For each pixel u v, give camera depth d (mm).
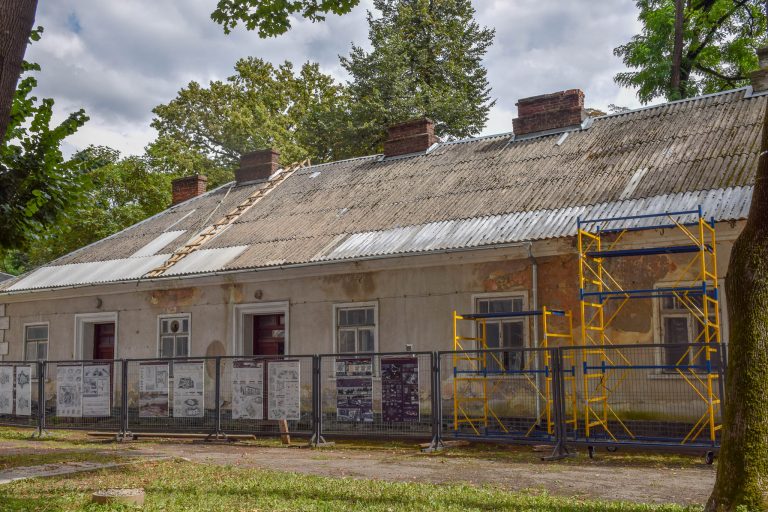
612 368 12898
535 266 15219
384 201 19891
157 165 37812
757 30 30734
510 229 15648
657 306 13820
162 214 26500
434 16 40344
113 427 17406
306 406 17641
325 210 20766
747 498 6629
